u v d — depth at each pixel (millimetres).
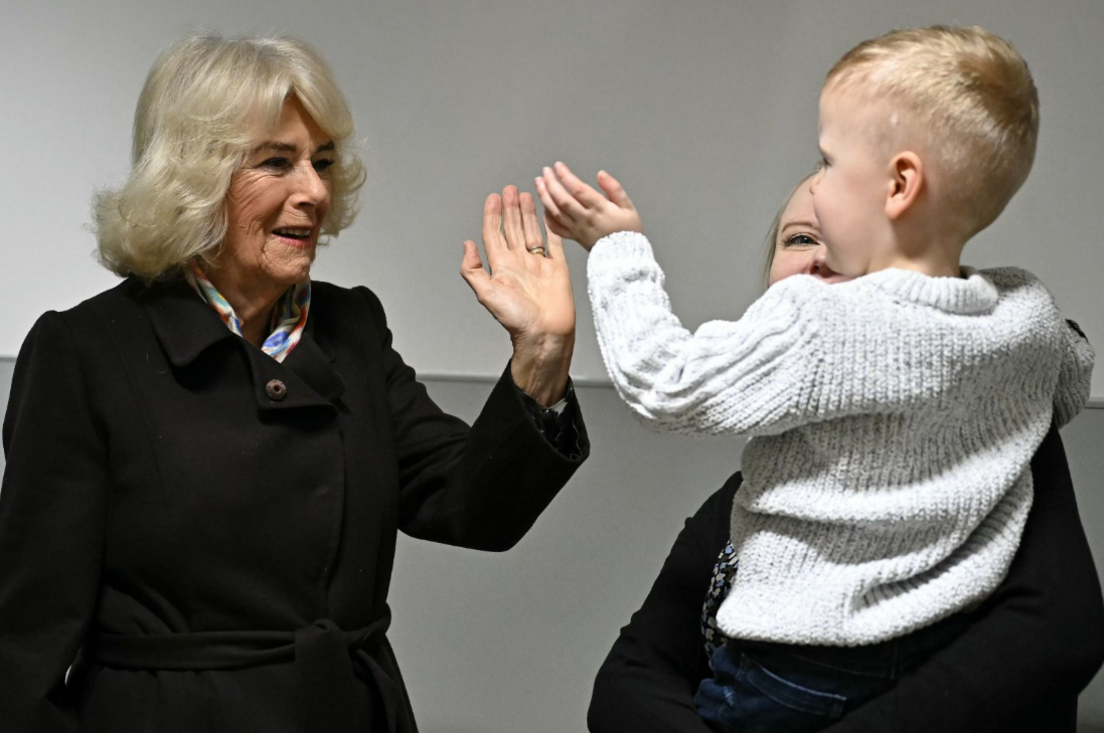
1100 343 3123
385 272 3578
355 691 1676
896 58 1191
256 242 1734
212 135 1670
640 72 3400
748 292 3369
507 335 3529
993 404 1211
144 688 1618
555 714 3057
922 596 1183
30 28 3648
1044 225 3146
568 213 1404
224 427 1687
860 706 1196
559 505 3182
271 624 1663
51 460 1626
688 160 3383
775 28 3303
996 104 1157
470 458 1758
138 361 1688
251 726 1600
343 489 1732
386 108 3539
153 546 1634
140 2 3609
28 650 1574
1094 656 1166
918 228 1207
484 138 3504
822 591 1188
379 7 3523
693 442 3180
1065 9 3098
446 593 3172
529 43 3461
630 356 1265
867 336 1153
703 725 1302
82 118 3646
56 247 3672
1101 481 2861
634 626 1495
